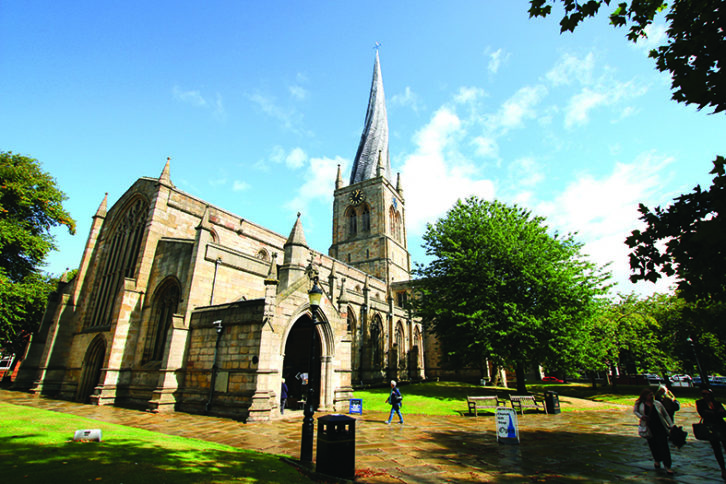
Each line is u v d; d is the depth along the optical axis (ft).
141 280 95.71
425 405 90.94
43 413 55.77
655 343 126.00
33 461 27.99
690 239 17.95
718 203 17.87
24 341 140.97
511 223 112.06
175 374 76.89
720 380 179.11
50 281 148.87
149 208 106.63
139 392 82.99
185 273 89.15
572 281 99.86
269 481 28.04
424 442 48.44
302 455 35.22
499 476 33.04
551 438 52.49
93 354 98.53
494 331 94.84
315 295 41.60
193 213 116.88
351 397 82.84
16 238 105.29
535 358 101.55
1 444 32.86
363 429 58.39
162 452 34.06
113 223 120.98
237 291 98.27
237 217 136.67
